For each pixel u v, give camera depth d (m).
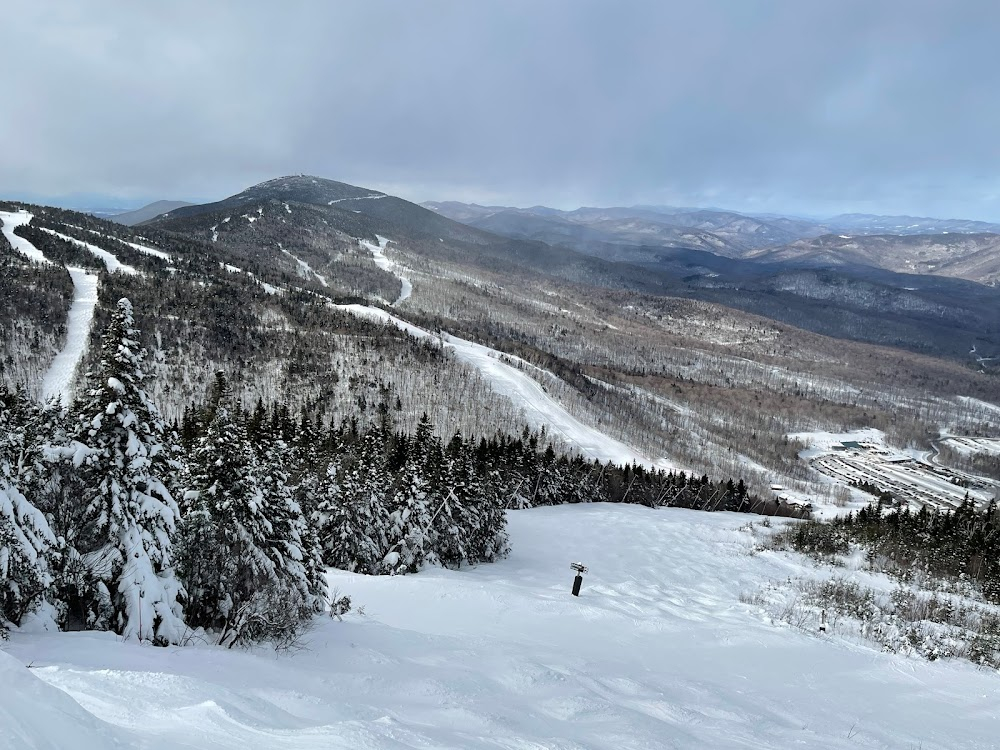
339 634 15.77
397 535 28.70
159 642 13.44
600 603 22.12
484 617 19.66
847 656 16.52
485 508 34.00
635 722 9.59
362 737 6.49
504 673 12.28
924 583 27.86
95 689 7.31
